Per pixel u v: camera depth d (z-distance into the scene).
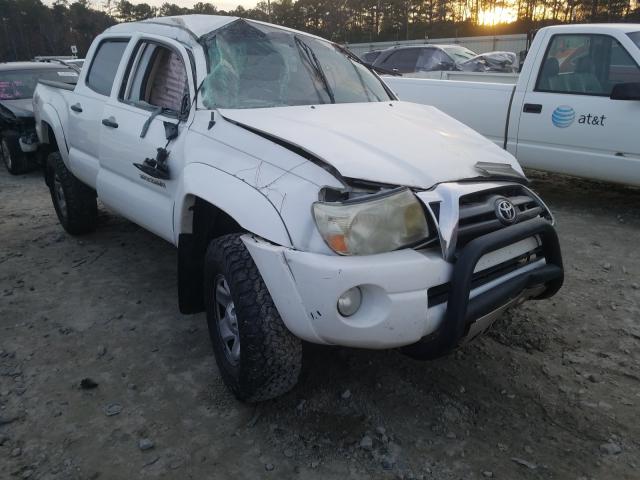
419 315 2.39
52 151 5.84
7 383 3.13
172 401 2.96
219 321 3.02
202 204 3.11
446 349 2.49
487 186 2.74
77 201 5.25
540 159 6.30
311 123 3.04
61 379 3.17
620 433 2.65
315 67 3.90
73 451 2.60
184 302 3.27
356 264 2.29
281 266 2.40
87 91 4.71
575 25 6.01
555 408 2.84
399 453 2.55
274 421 2.78
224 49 3.60
